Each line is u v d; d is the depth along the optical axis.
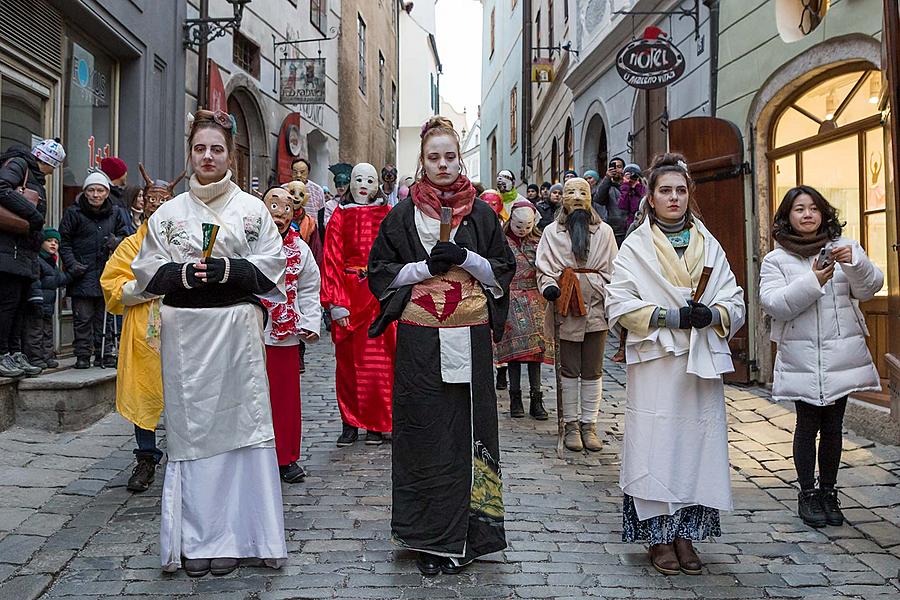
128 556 3.85
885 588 3.63
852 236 6.71
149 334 4.68
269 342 4.93
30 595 3.39
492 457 3.79
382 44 26.88
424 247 3.81
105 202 6.70
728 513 4.61
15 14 7.08
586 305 5.89
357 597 3.46
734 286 3.87
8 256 5.67
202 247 3.61
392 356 5.95
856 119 6.63
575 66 15.77
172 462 3.65
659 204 3.90
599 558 3.94
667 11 10.59
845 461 5.43
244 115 13.84
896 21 4.51
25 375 6.02
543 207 10.91
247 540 3.73
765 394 7.48
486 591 3.54
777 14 7.50
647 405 3.77
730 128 8.03
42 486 4.81
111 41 8.91
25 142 7.39
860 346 4.38
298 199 6.61
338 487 4.96
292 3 15.93
